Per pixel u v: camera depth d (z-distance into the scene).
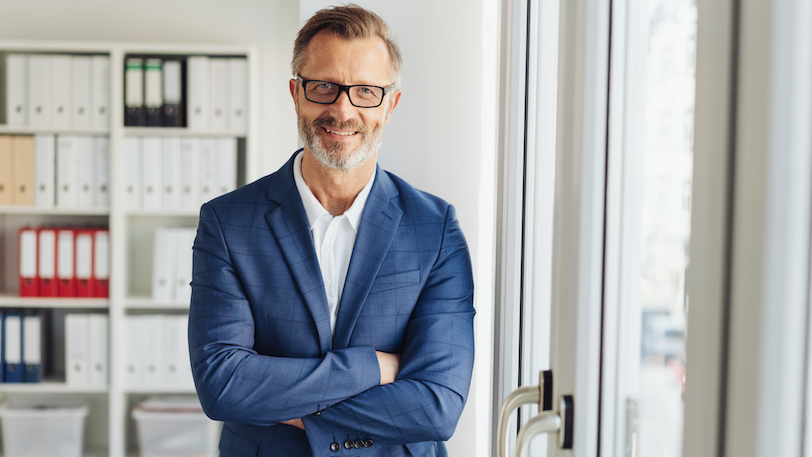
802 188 0.43
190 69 3.45
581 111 0.84
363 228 1.43
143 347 3.52
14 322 3.49
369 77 1.37
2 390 3.49
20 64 3.45
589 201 0.84
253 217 1.43
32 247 3.48
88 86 3.45
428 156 1.79
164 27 3.72
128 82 3.45
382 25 1.41
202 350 1.36
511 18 1.57
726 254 0.48
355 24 1.37
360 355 1.35
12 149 3.46
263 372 1.31
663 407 0.72
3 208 3.45
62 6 3.70
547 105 1.37
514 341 1.56
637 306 0.80
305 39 1.39
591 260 0.84
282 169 1.49
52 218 3.77
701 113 0.52
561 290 0.91
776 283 0.44
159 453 3.50
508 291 1.57
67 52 3.57
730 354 0.48
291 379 1.31
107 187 3.49
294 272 1.39
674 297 0.68
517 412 1.58
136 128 3.44
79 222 3.77
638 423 0.80
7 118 3.49
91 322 3.52
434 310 1.43
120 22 3.71
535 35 1.47
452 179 1.79
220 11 3.72
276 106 3.73
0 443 3.67
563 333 0.90
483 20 1.79
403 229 1.46
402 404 1.31
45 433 3.53
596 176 0.84
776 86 0.43
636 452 0.81
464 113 1.79
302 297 1.39
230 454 1.42
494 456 1.70
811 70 0.43
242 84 3.46
